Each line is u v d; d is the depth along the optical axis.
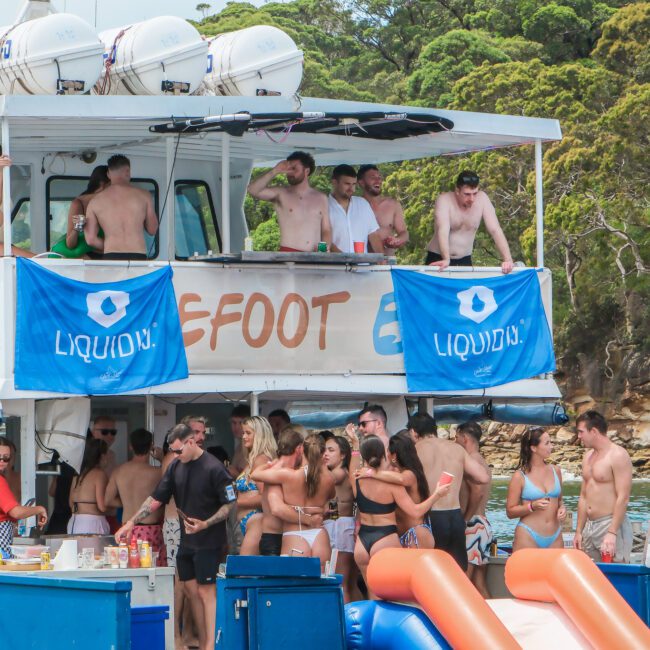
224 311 16.17
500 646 10.41
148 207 16.81
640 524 17.88
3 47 16.38
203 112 15.90
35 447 15.67
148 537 15.04
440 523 14.45
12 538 14.70
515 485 15.26
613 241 70.38
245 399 18.27
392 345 17.19
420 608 11.38
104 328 15.45
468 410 21.36
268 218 72.25
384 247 19.14
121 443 18.86
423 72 93.88
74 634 10.57
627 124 66.19
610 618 10.91
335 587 11.43
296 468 14.13
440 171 68.19
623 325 76.38
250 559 11.04
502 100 72.12
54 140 17.48
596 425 15.48
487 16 107.56
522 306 18.12
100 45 16.33
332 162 21.06
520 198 68.19
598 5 102.94
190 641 15.09
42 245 18.50
